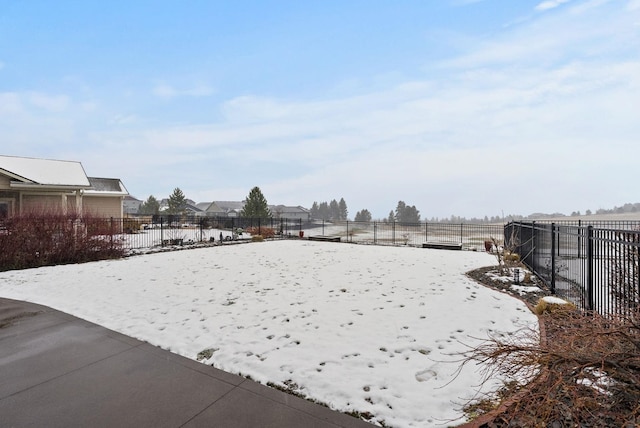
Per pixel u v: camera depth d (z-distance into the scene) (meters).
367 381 3.34
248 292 7.14
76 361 3.86
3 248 10.41
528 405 2.46
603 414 2.32
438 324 5.02
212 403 2.97
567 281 6.32
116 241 13.65
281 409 2.88
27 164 21.62
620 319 2.94
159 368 3.68
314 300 6.45
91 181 29.28
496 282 8.11
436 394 3.09
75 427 2.62
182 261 11.90
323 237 21.78
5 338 4.59
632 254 4.04
